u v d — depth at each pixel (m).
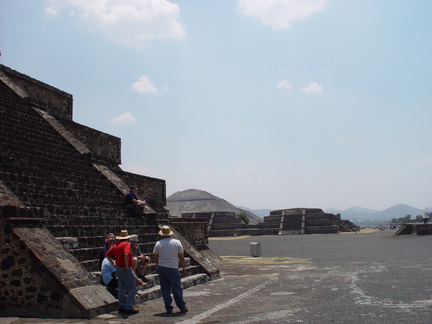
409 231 53.62
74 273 9.81
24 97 20.78
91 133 25.14
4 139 15.12
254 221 130.38
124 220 16.50
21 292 9.38
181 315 9.47
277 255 28.38
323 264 20.91
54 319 8.86
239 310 9.92
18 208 9.94
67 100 26.38
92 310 9.11
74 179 16.78
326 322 8.38
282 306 10.27
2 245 9.64
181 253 10.14
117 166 27.97
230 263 22.91
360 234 69.00
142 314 9.59
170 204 133.38
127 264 9.68
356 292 11.97
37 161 15.70
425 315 8.73
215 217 91.69
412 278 14.56
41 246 9.80
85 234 12.98
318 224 84.81
